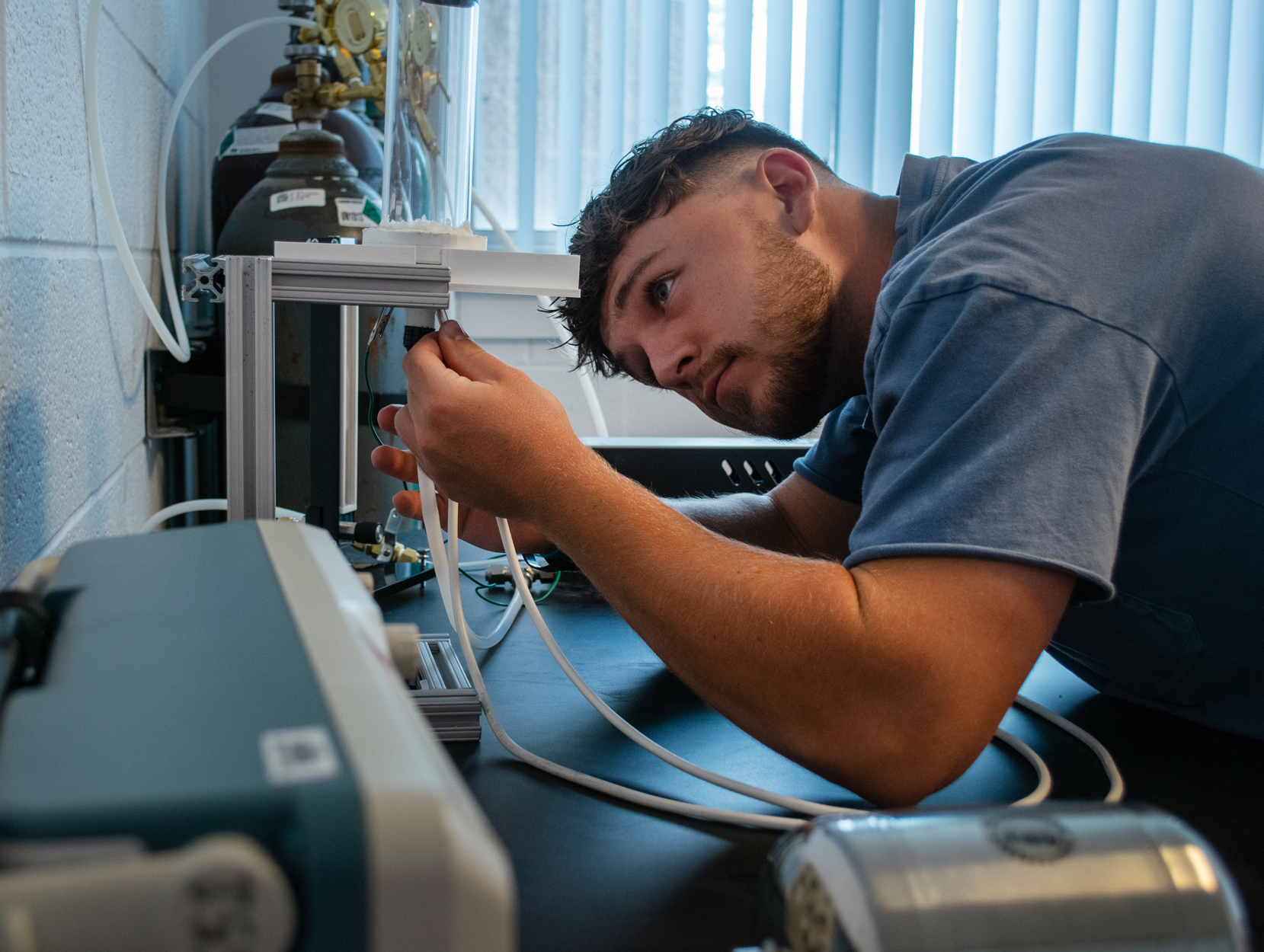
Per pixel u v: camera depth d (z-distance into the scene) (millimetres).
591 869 501
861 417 1122
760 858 518
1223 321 675
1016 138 2252
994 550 556
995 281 610
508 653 878
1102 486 573
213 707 244
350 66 1445
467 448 626
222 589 336
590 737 686
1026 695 875
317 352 952
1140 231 657
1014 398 584
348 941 203
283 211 1244
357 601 344
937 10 2160
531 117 2047
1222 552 757
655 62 2070
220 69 1815
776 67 2115
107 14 945
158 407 1257
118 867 197
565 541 626
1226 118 2375
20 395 645
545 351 2045
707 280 867
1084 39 2260
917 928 288
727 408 938
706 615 578
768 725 580
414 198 801
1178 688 816
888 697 554
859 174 2170
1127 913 300
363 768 217
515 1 2008
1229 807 620
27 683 304
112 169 981
